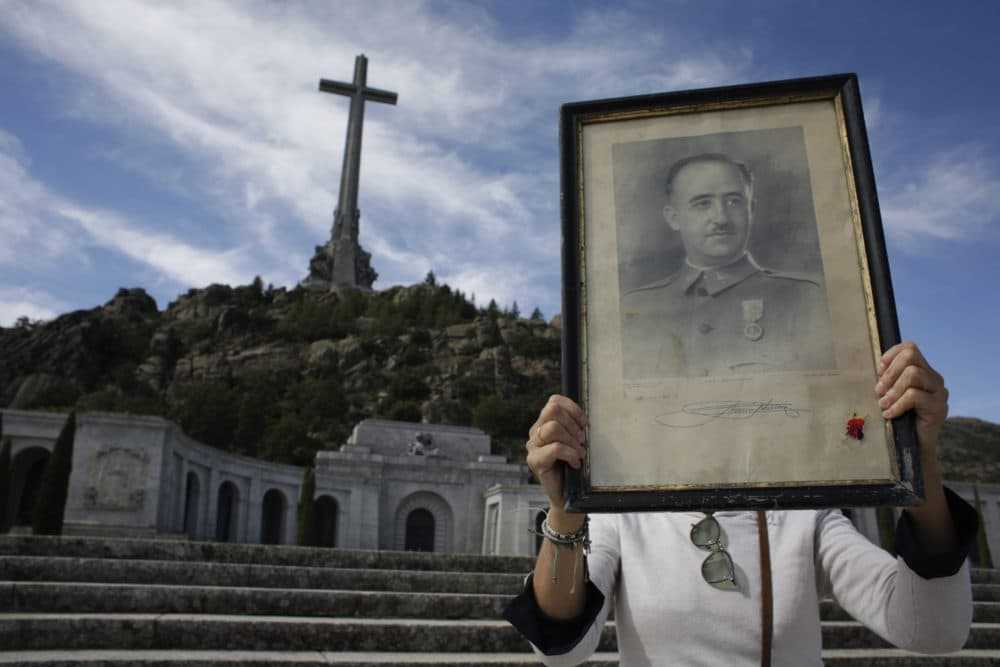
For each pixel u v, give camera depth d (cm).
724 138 272
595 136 281
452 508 5509
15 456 3659
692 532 281
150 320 14062
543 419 242
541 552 269
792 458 233
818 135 268
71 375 11456
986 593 1095
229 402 9412
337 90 12638
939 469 229
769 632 266
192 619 719
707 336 250
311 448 8556
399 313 14250
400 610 854
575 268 264
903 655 757
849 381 239
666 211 268
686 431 240
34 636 670
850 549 291
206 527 4400
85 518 3416
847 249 254
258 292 15300
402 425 5781
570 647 260
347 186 16262
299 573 918
